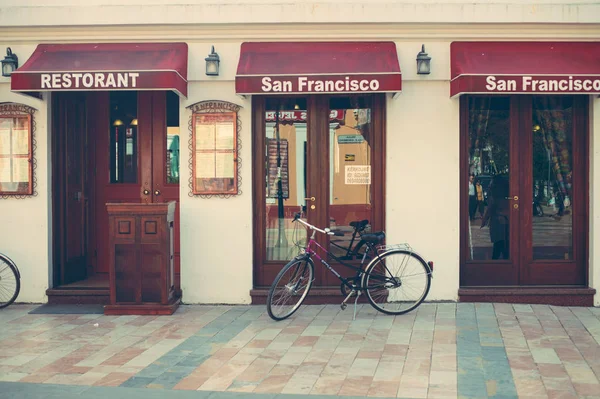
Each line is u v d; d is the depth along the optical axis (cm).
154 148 852
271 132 799
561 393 470
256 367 538
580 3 746
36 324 690
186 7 762
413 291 737
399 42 768
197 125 775
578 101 780
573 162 782
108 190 880
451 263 771
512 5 749
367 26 763
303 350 584
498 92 696
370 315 718
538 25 754
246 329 662
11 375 523
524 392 472
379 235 722
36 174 788
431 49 766
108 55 760
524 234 785
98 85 700
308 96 794
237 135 775
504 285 787
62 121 819
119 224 728
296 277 709
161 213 725
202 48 775
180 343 612
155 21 764
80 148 868
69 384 500
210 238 781
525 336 623
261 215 795
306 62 741
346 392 477
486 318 694
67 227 833
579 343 598
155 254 727
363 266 729
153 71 700
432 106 768
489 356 560
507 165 789
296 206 802
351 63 736
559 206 787
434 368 529
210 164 777
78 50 773
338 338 623
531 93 704
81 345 609
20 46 785
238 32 770
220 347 597
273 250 802
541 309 736
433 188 771
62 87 701
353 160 796
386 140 774
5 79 780
